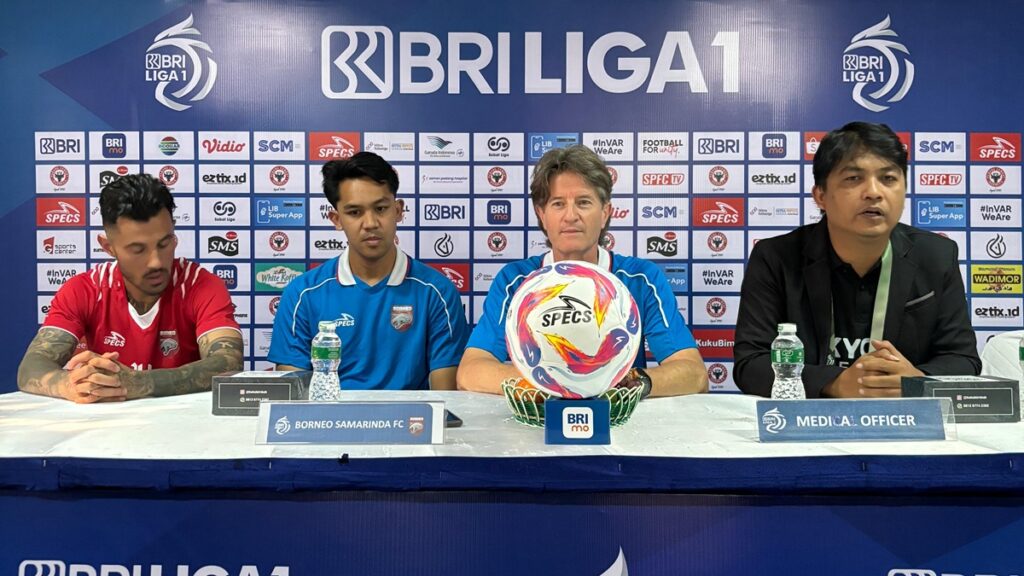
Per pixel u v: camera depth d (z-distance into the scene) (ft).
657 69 7.89
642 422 3.50
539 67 7.88
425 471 2.77
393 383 6.22
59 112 7.90
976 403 3.46
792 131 7.90
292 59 7.91
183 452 2.88
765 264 5.15
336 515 2.85
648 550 2.83
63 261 7.94
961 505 2.81
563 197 5.11
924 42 7.80
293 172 7.97
